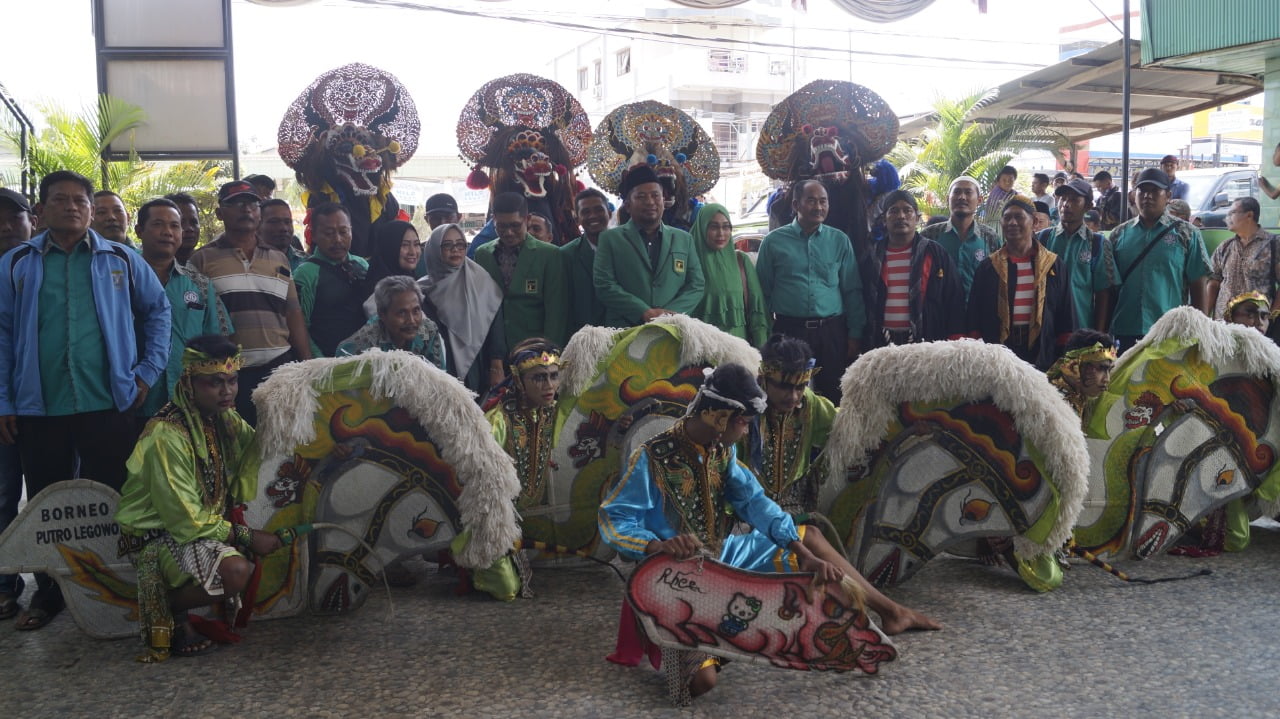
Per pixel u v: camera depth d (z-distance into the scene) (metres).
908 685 3.36
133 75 9.29
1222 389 4.73
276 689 3.40
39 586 4.19
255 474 3.92
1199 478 4.73
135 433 4.33
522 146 7.21
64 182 4.11
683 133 7.12
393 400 4.01
